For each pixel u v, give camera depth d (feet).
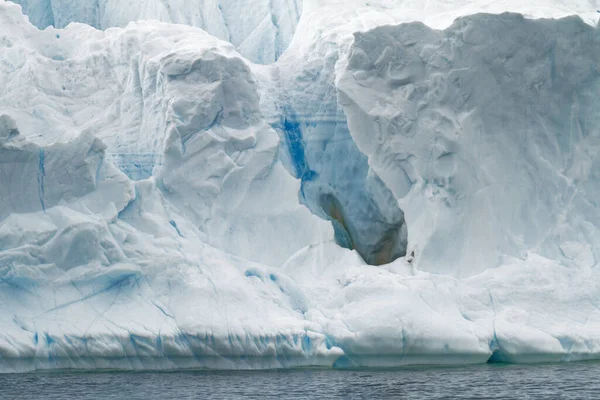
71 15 321.52
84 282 205.16
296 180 238.07
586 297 218.79
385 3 278.67
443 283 216.74
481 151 230.68
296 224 233.35
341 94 232.32
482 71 229.86
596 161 237.66
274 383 180.24
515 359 208.95
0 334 193.36
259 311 207.82
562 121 236.43
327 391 169.99
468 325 208.23
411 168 231.91
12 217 207.00
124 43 252.83
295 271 226.58
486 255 226.79
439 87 230.07
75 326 198.29
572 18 233.35
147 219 217.77
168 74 235.61
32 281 202.28
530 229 230.48
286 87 265.54
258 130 237.25
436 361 206.80
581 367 202.28
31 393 167.02
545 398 163.02
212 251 220.02
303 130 260.01
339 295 215.31
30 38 267.59
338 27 264.52
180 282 208.03
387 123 230.68
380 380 184.14
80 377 187.73
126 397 162.91
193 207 228.63
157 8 313.73
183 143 231.71
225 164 231.71
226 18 322.75
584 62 235.40
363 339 202.80
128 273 207.31
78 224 206.18
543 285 219.00
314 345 202.80
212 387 174.70
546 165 233.35
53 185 211.20
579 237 231.71
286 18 319.47
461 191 229.04
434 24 256.93
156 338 198.39
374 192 241.96
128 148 242.58
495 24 229.25
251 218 231.50
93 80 253.65
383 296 210.38
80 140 212.84
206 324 199.31
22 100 246.47
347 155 252.21
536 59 232.73
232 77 236.02
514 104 232.73
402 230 241.35
